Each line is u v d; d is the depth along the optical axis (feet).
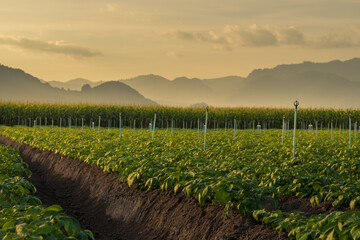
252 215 25.02
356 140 74.95
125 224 34.53
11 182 26.03
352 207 24.47
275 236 21.91
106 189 41.45
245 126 204.03
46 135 83.97
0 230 16.33
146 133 93.40
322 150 54.70
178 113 200.75
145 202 34.45
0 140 113.29
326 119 199.31
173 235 28.99
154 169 34.53
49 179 56.95
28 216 17.70
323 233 16.60
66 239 15.70
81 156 53.78
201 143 63.93
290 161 39.29
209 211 28.09
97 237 31.48
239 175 28.48
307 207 28.37
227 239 23.86
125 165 39.47
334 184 28.09
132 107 205.46
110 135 87.45
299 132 118.83
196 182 28.09
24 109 194.08
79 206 42.29
